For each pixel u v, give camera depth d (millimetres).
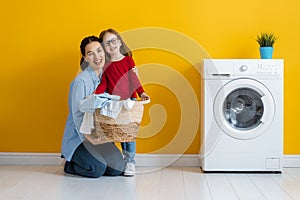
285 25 3537
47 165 3609
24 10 3613
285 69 3547
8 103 3641
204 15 3549
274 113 3219
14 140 3639
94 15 3588
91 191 2730
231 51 3555
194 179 3064
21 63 3635
